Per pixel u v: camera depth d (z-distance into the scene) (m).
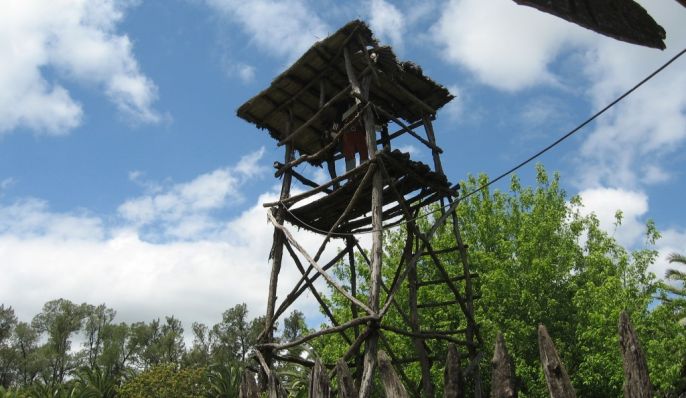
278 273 13.07
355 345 10.66
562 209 24.25
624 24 1.61
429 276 22.53
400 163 12.00
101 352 74.56
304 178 13.89
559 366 3.16
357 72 13.18
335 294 22.19
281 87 13.67
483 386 20.11
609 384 18.77
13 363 73.88
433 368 19.77
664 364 18.19
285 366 39.84
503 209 24.67
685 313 25.30
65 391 44.28
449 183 13.15
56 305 78.44
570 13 1.60
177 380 35.12
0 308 77.25
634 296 20.02
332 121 14.30
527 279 21.33
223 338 78.25
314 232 14.11
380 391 17.73
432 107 14.45
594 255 21.66
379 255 10.92
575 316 21.02
